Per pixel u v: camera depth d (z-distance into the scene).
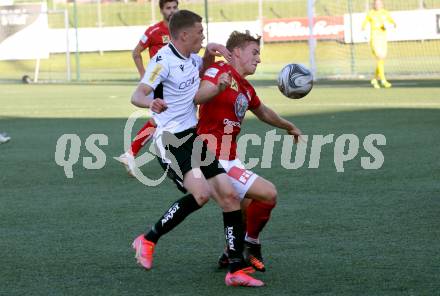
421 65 83.44
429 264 16.02
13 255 17.52
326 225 19.59
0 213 21.98
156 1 118.25
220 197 15.47
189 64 16.53
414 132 35.91
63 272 16.17
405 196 22.66
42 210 22.27
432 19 78.69
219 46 16.27
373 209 21.16
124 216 21.28
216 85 15.62
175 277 15.73
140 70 30.09
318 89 63.41
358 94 57.41
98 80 85.06
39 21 87.38
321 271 15.79
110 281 15.51
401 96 54.50
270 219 20.34
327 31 85.12
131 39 95.69
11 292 14.88
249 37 16.22
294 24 88.94
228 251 15.23
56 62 105.94
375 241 17.94
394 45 89.56
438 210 20.84
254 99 16.67
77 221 20.81
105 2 124.94
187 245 18.12
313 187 24.39
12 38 86.88
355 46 93.62
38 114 50.56
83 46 96.06
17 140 37.72
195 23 16.33
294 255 17.02
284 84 17.28
